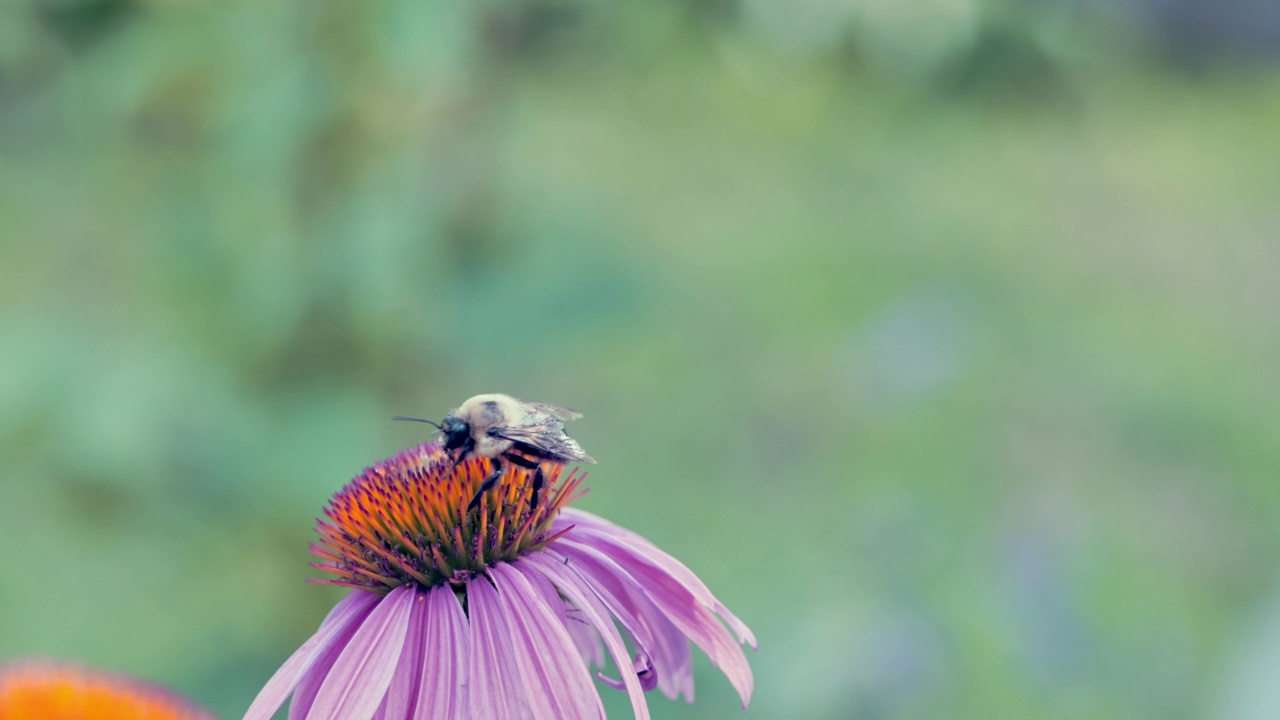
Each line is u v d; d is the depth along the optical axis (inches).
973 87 266.8
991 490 519.2
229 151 248.1
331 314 261.4
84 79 249.0
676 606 139.0
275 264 257.9
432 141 268.2
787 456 529.0
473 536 139.7
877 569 383.6
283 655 266.8
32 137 299.3
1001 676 383.9
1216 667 419.5
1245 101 943.0
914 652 341.4
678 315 620.7
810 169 804.6
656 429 551.8
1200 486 549.6
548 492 144.5
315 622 270.2
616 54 284.8
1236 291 741.9
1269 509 528.4
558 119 807.1
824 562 411.8
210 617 362.6
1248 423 592.4
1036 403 596.4
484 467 146.3
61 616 398.0
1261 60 500.1
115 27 248.2
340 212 256.5
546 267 268.7
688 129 816.9
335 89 244.7
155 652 368.5
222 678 261.4
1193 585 477.4
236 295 260.5
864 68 265.3
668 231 717.3
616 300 262.7
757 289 674.8
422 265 258.8
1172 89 911.7
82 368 237.1
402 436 279.0
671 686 139.5
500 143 277.7
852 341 561.0
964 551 406.6
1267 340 679.1
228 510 245.3
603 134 815.7
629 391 577.9
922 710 345.7
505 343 259.9
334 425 250.4
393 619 131.4
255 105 243.3
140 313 299.0
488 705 122.1
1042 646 386.3
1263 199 850.1
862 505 478.0
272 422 250.2
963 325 535.2
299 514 244.8
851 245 734.5
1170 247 786.2
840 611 348.2
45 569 418.6
